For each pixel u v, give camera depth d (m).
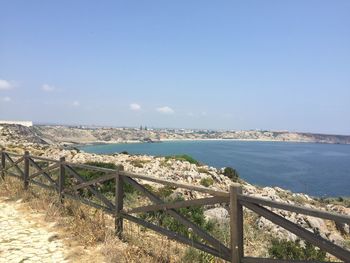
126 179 8.03
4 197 12.70
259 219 13.42
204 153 152.75
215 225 11.27
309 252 9.70
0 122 111.81
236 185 5.25
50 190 12.20
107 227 8.71
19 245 7.57
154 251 7.20
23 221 9.52
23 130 115.00
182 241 6.46
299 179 71.69
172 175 24.02
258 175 74.81
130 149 189.75
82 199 9.98
